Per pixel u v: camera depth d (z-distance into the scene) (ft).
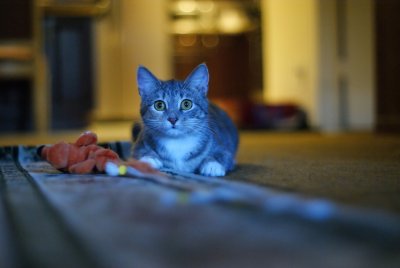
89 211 2.77
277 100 17.17
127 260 1.90
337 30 14.23
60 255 1.98
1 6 15.20
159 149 5.17
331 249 2.03
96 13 17.40
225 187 3.55
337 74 14.33
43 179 4.29
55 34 17.39
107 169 4.57
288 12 16.07
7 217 2.68
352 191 3.56
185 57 19.63
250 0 19.70
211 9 19.58
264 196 3.05
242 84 19.93
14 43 15.40
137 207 2.87
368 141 10.16
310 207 2.65
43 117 15.46
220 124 5.71
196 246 2.07
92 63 17.74
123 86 17.99
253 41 19.74
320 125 14.47
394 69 14.58
